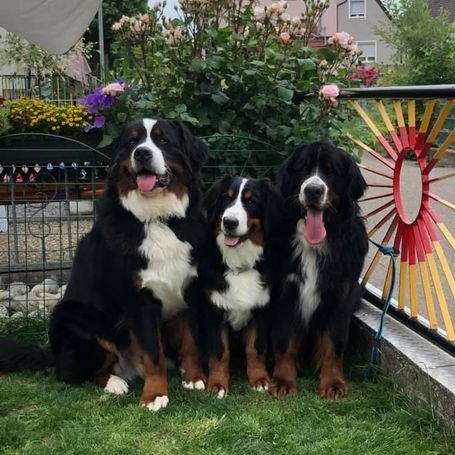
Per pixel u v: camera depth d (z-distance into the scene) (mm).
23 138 5312
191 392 3617
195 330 3797
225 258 3678
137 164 3402
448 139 3465
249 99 5258
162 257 3527
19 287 5715
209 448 3025
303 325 3805
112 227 3596
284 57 5289
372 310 4199
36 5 6566
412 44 18438
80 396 3611
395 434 3098
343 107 5688
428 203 3719
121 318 3703
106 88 5070
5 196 5766
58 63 15414
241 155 5113
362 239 3791
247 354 3844
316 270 3691
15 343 4027
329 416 3361
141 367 3676
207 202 3791
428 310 3707
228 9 5625
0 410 3451
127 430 3201
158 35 5523
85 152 5375
